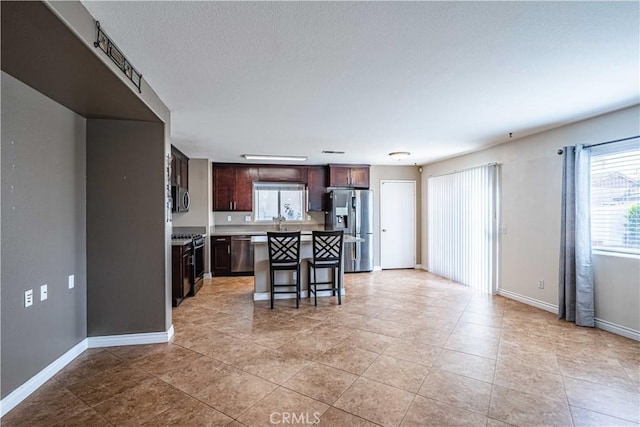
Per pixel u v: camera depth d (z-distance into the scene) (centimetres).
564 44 196
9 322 206
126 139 299
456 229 577
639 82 254
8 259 205
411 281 584
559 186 386
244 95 280
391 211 706
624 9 161
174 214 603
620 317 325
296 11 162
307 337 324
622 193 326
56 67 188
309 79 247
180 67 226
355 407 207
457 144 482
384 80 250
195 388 229
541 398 216
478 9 161
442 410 203
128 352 288
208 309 420
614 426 188
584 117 347
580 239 350
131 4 156
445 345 303
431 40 191
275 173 670
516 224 452
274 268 423
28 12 134
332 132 411
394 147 505
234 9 160
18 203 213
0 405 198
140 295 305
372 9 160
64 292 263
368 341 313
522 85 260
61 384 235
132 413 201
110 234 299
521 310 409
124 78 211
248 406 208
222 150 528
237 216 679
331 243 446
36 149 230
